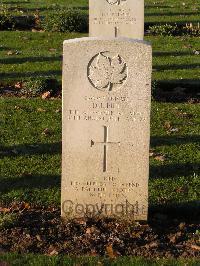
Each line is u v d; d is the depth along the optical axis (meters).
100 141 3.38
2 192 3.79
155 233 3.37
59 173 4.02
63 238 3.30
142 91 3.32
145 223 3.46
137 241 3.29
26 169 4.07
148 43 3.27
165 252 3.21
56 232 3.35
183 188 3.83
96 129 3.37
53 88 5.46
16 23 8.38
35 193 3.79
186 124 4.82
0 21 8.22
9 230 3.35
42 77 5.72
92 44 3.27
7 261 3.10
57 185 3.88
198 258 3.16
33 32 7.89
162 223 3.49
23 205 3.65
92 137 3.38
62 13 8.09
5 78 5.79
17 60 6.45
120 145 3.38
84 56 3.28
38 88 5.41
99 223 3.43
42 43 7.29
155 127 4.74
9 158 4.20
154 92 5.37
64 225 3.40
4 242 3.26
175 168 4.09
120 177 3.42
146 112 3.34
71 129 3.37
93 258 3.12
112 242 3.27
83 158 3.40
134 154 3.39
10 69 6.08
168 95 5.50
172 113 5.02
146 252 3.21
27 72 5.99
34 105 5.13
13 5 9.73
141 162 3.40
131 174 3.41
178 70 6.11
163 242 3.30
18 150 4.32
